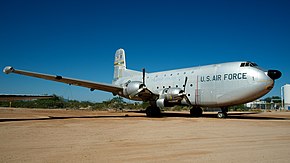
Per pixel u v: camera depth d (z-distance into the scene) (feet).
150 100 55.11
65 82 51.11
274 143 20.30
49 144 19.36
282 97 187.42
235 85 46.85
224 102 48.39
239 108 165.58
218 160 14.58
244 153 16.48
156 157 15.29
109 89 56.95
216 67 50.67
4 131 27.07
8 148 17.69
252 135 24.86
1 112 71.67
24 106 146.92
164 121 42.16
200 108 57.88
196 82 52.60
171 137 23.39
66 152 16.49
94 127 31.86
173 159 14.82
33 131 27.22
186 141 21.17
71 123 37.27
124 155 15.75
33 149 17.40
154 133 26.20
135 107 127.34
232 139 22.33
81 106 141.08
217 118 50.85
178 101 52.75
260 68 46.39
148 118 49.88
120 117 52.80
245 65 47.03
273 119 49.03
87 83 51.37
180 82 55.47
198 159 14.83
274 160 14.57
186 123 38.29
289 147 18.62
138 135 24.66
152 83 61.77
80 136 23.72
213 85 49.80
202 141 21.20
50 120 42.91
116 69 79.25
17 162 13.74
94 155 15.67
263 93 45.14
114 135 24.57
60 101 150.41
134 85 52.03
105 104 139.95
